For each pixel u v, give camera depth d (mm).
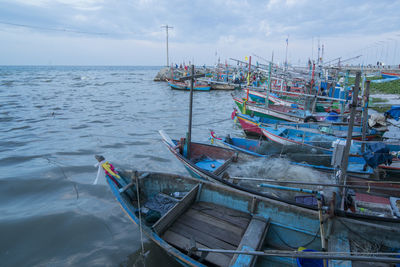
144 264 6383
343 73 28344
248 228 5965
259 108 21016
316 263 5426
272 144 12094
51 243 7102
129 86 57344
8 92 39938
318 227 5797
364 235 5332
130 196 7699
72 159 13234
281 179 8555
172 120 23453
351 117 6414
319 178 8633
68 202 9172
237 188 7855
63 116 23594
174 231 6199
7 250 6812
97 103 31781
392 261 3477
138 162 13078
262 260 5770
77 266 6324
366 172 9469
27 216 8234
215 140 13039
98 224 7961
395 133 18438
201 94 45688
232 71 61500
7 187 10070
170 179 8016
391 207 7219
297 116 19141
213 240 5891
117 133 18484
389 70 43281
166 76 68500
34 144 15578
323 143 13086
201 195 7492
